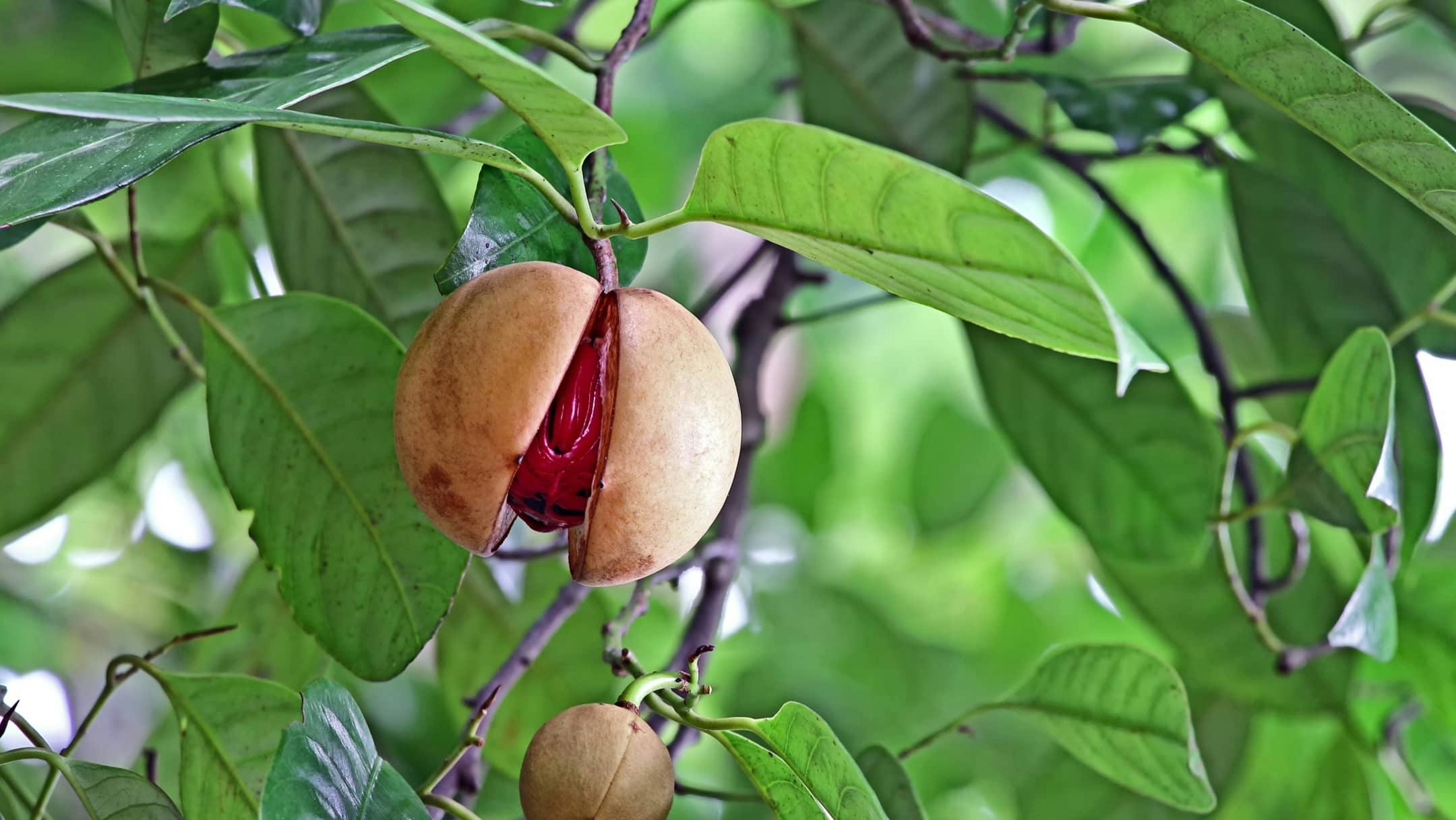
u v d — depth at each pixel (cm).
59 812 157
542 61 132
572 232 108
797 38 130
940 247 99
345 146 122
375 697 146
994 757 187
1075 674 116
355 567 113
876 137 131
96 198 102
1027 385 129
